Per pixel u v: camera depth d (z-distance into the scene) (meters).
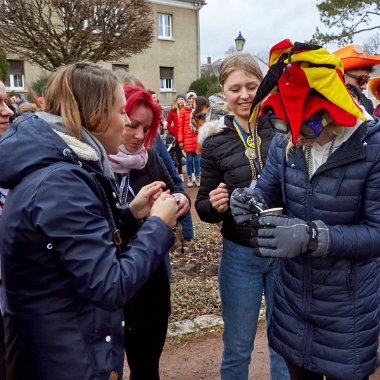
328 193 1.70
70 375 1.40
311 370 1.84
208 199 2.38
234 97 2.23
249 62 2.21
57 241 1.30
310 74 1.49
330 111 1.51
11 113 2.47
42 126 1.39
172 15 25.53
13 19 11.73
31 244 1.33
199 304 3.82
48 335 1.39
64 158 1.38
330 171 1.68
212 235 5.90
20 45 12.20
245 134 2.30
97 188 1.45
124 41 12.79
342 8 19.59
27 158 1.35
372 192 1.65
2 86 2.43
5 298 1.45
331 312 1.76
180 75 26.23
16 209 1.33
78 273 1.31
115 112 1.57
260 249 1.65
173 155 10.37
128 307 2.21
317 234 1.61
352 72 3.21
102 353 1.45
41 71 20.23
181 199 2.07
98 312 1.44
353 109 1.50
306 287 1.79
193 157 9.55
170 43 25.59
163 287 2.28
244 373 2.46
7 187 1.40
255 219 1.70
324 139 1.68
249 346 2.41
